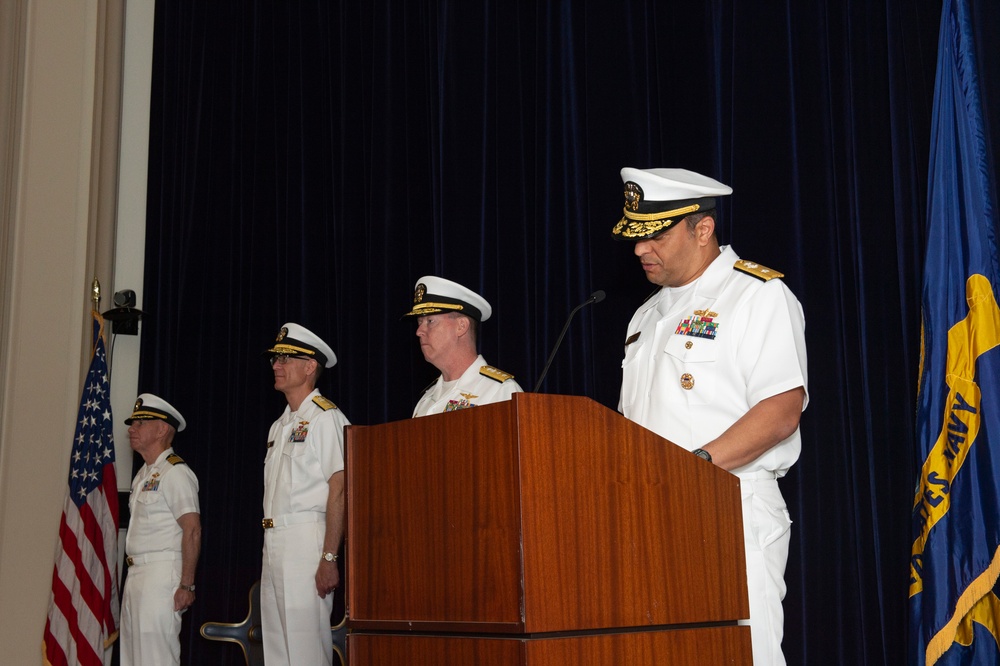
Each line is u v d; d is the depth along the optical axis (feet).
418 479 5.37
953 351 8.34
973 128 8.58
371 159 13.67
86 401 14.30
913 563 8.41
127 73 17.19
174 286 16.07
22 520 14.42
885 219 9.68
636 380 7.57
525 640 4.59
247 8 15.92
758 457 6.53
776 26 10.54
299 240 14.43
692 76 11.05
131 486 15.67
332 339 14.05
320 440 11.96
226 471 14.88
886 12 9.84
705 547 5.32
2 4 15.42
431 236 13.19
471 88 12.85
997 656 7.98
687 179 7.39
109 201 16.31
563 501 4.84
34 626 14.21
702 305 7.27
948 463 8.20
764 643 6.40
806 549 9.50
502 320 12.08
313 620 11.57
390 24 13.83
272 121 15.34
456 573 5.04
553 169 12.03
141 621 13.37
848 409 9.55
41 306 15.08
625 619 4.93
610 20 11.69
